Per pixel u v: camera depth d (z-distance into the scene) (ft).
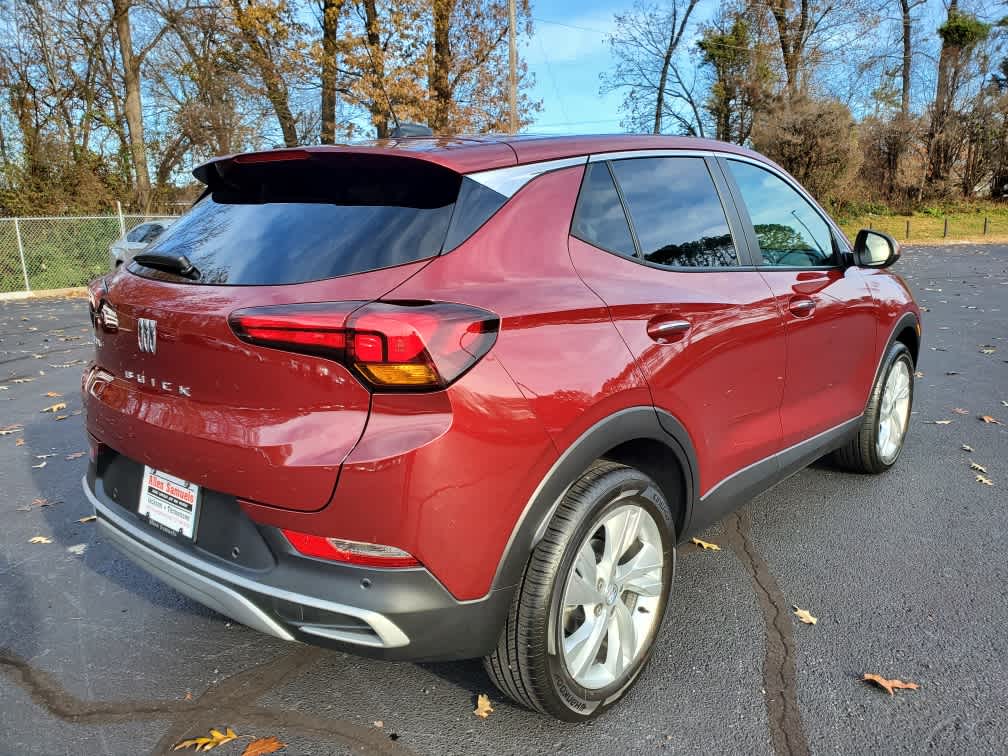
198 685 8.28
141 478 7.54
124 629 9.45
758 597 10.00
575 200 7.73
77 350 29.96
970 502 13.04
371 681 8.32
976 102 122.72
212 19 82.99
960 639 8.98
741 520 12.42
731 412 9.02
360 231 6.68
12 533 12.32
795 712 7.72
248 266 6.79
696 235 9.09
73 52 83.41
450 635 6.37
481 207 6.89
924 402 19.66
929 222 115.55
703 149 9.86
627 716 7.68
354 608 6.05
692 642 8.98
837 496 13.35
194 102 84.28
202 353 6.49
